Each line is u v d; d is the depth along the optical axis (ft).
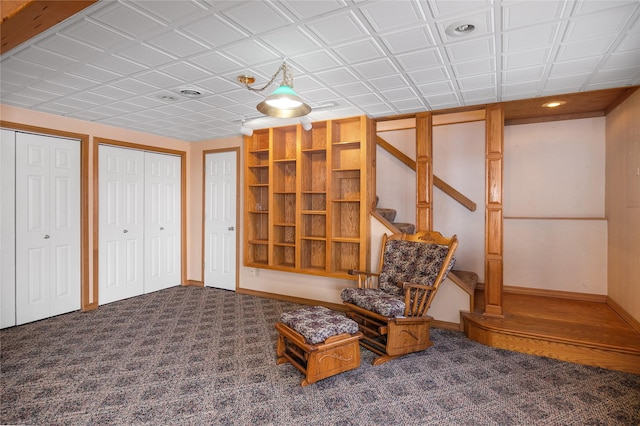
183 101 10.89
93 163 13.56
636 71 8.55
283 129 14.75
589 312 11.39
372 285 12.55
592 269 12.84
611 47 7.22
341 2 5.68
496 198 10.93
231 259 16.43
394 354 9.04
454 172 15.39
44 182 12.17
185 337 10.53
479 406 6.98
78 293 13.15
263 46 7.23
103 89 9.79
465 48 7.32
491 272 10.90
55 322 11.82
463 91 10.03
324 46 7.23
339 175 13.92
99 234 13.85
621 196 11.16
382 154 16.81
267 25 6.40
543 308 11.84
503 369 8.57
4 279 11.16
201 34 6.73
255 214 15.94
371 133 13.06
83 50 7.39
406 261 10.82
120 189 14.65
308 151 13.96
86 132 13.33
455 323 11.41
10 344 9.92
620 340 8.93
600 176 13.01
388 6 5.81
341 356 8.18
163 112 12.15
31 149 11.84
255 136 15.88
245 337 10.57
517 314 11.16
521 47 7.26
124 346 9.82
